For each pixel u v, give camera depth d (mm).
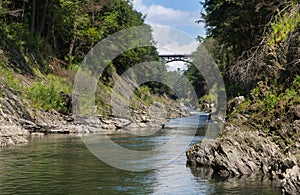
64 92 39750
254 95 26109
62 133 33281
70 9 47875
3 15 39625
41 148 23578
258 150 18328
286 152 18047
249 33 39000
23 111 31641
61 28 49219
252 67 29312
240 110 25000
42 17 46125
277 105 21734
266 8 32375
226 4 39406
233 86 38562
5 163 18594
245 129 21203
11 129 27828
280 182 15812
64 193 13828
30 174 16438
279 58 25766
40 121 32688
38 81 38281
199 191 14477
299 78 22641
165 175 17125
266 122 21188
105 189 14523
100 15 55156
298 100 20547
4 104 30016
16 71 36656
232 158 17859
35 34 44594
